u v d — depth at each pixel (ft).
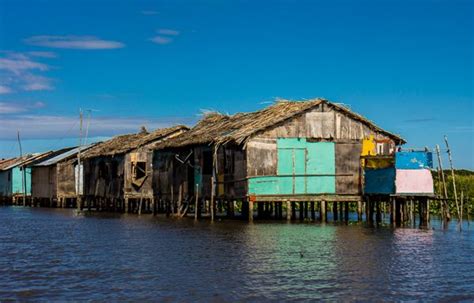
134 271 53.83
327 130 107.04
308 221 108.88
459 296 44.09
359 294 44.45
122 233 89.45
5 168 234.99
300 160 105.60
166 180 135.44
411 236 80.28
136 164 150.00
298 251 65.31
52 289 46.39
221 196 112.06
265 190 103.50
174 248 69.21
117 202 163.22
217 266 56.03
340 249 66.90
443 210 100.32
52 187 207.21
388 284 47.85
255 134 103.45
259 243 72.64
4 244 75.66
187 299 42.91
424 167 96.22
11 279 50.47
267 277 50.52
